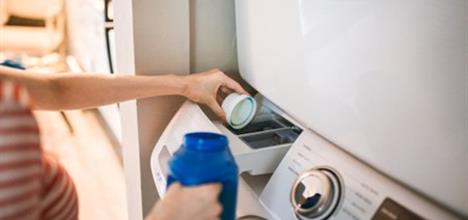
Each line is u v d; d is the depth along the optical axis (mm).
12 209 296
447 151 393
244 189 628
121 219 1790
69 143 2441
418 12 393
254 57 722
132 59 757
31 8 3270
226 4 804
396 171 462
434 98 393
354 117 501
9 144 291
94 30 2191
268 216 583
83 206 1874
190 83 746
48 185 376
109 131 2609
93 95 718
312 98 576
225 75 789
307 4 542
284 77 635
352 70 486
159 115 801
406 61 414
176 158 398
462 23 356
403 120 433
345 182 510
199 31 797
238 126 729
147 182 848
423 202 441
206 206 375
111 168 2205
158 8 735
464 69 362
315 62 550
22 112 300
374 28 443
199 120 708
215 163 387
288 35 600
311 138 600
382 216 459
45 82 688
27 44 3186
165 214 364
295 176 573
